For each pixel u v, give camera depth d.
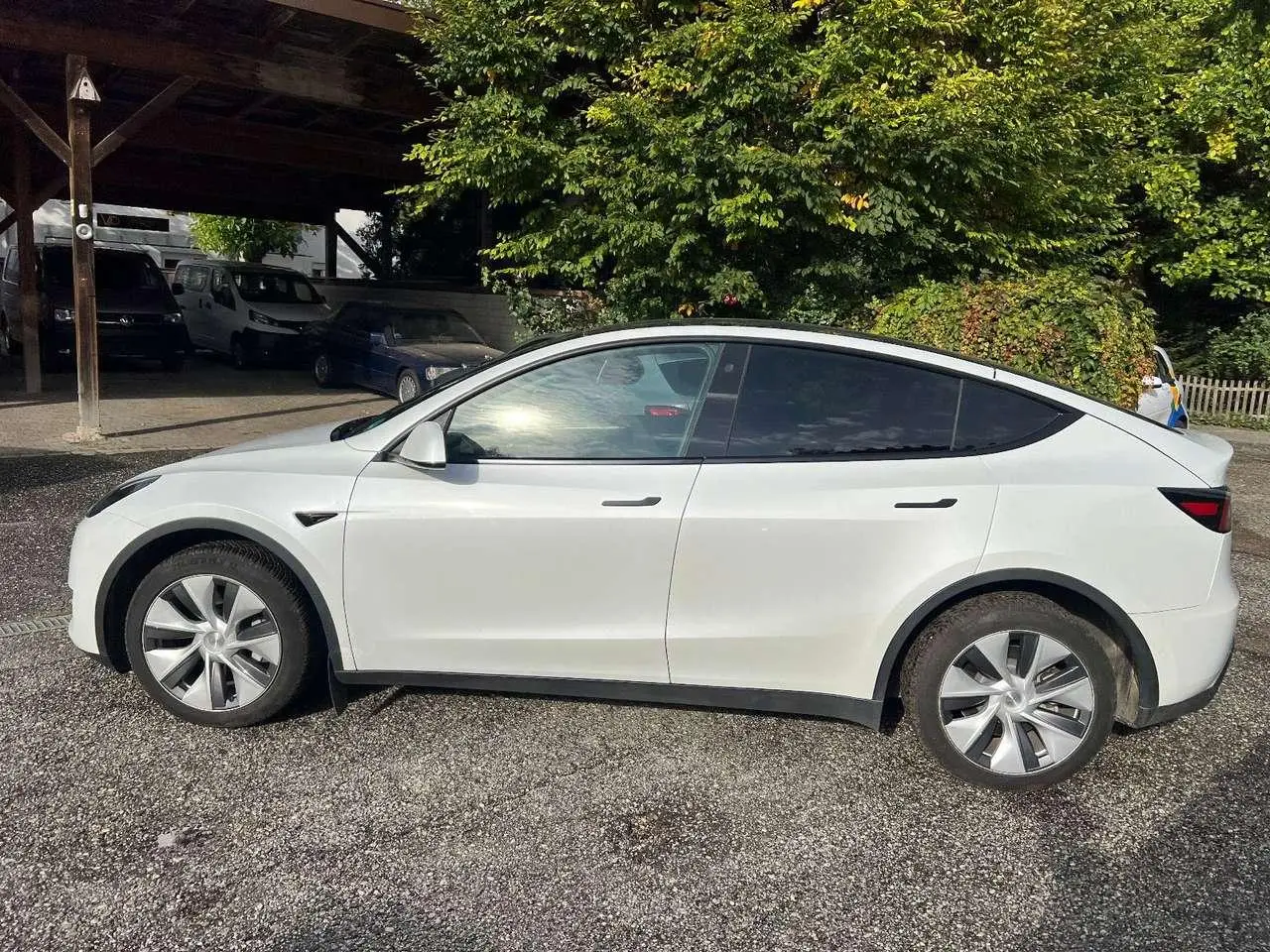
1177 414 9.06
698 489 3.47
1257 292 14.45
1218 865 3.07
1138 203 14.15
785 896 2.87
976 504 3.36
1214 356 15.46
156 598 3.73
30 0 8.52
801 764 3.66
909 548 3.37
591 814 3.28
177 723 3.82
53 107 13.20
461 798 3.35
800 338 3.62
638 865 3.01
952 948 2.66
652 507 3.46
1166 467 3.42
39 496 7.36
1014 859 3.08
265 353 16.17
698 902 2.83
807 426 3.54
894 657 3.44
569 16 8.40
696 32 7.82
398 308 13.71
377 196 20.19
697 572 3.46
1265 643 5.18
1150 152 13.95
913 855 3.10
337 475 3.64
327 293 20.28
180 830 3.11
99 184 17.78
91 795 3.30
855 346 3.60
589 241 9.02
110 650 3.88
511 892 2.86
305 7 8.88
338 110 13.67
